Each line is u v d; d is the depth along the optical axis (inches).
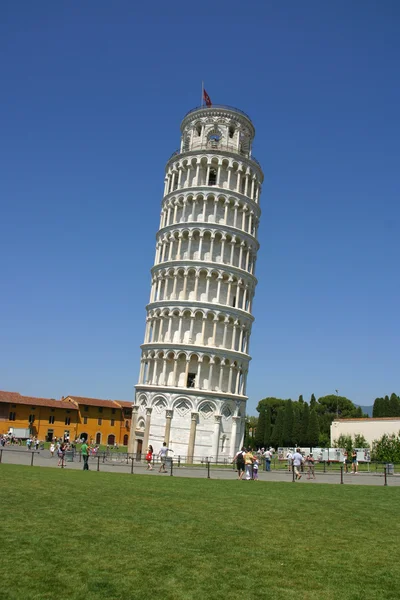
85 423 5546.3
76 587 494.0
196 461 2719.0
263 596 494.3
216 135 3368.6
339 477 1780.3
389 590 520.7
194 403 2805.1
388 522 857.5
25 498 929.5
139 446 2942.9
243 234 3161.9
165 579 528.1
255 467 1609.3
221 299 3038.9
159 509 893.2
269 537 720.3
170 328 3006.9
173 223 3189.0
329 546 683.4
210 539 692.7
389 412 4537.4
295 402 6131.9
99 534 687.1
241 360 3034.0
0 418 5019.7
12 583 493.7
